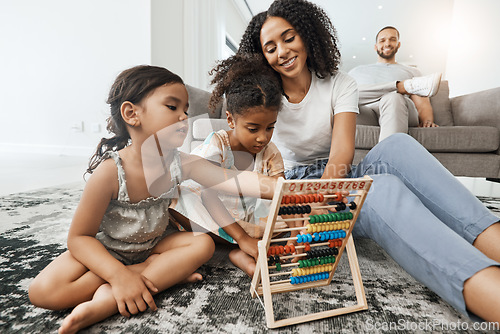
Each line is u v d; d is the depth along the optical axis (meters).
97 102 3.78
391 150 0.84
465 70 3.83
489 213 0.67
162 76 0.73
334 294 0.73
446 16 4.98
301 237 0.68
